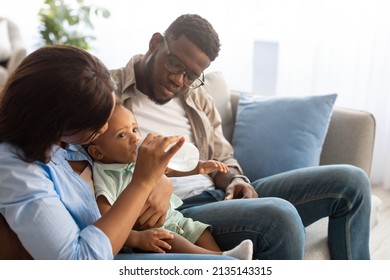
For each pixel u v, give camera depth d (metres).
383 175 3.51
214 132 2.19
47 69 1.09
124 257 1.38
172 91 1.86
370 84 3.36
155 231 1.49
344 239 1.90
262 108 2.42
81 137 1.19
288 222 1.58
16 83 1.10
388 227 2.90
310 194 1.92
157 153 1.28
